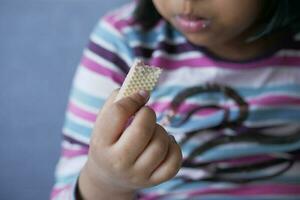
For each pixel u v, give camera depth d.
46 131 0.87
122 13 0.74
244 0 0.57
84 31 0.85
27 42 0.85
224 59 0.67
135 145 0.46
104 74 0.70
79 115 0.70
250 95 0.67
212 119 0.67
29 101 0.86
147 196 0.68
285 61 0.67
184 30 0.58
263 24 0.64
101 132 0.47
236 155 0.67
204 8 0.56
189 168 0.68
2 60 0.86
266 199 0.67
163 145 0.46
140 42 0.69
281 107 0.67
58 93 0.86
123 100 0.47
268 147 0.67
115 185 0.50
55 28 0.85
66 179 0.66
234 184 0.68
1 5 0.85
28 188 0.88
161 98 0.68
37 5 0.85
